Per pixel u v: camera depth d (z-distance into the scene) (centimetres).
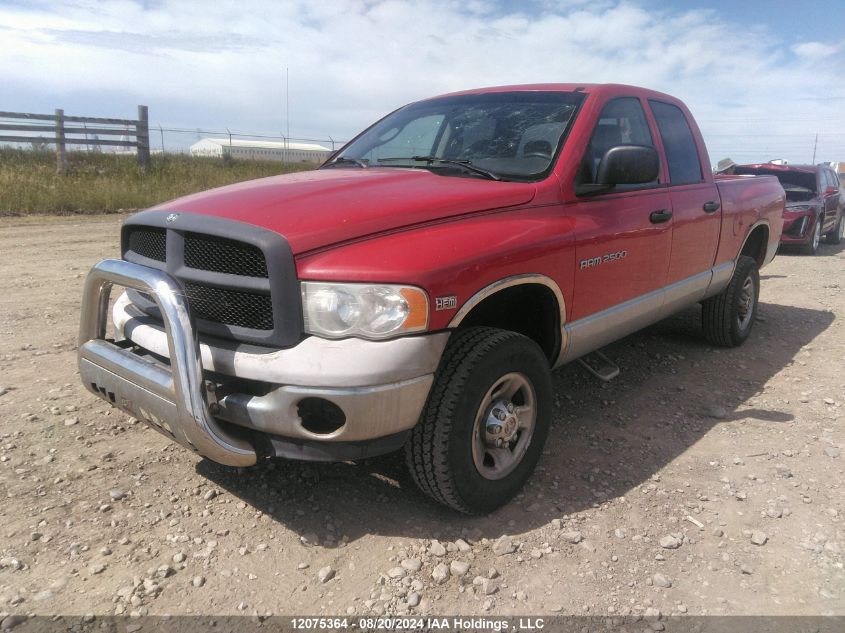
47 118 1606
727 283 529
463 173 344
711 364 523
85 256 866
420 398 259
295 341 252
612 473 345
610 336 384
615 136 387
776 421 414
